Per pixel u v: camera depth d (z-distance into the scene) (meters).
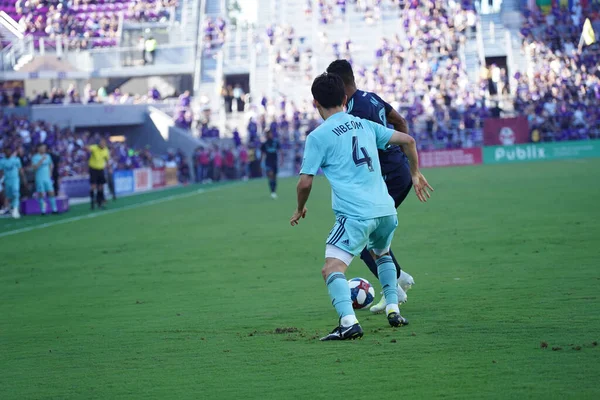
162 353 10.62
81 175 63.56
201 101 90.25
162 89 94.88
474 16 95.06
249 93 95.81
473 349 9.74
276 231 27.56
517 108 83.31
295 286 16.17
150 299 15.56
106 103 85.25
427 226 25.78
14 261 23.14
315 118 86.12
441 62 91.69
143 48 90.81
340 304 10.64
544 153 78.06
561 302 12.52
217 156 78.62
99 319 13.65
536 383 8.15
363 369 9.09
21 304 15.80
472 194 38.28
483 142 79.81
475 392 7.97
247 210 38.06
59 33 94.12
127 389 8.88
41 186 42.00
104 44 93.75
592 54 89.31
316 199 42.69
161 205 45.38
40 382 9.42
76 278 19.14
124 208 44.25
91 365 10.17
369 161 10.73
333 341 10.64
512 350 9.58
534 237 21.27
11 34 91.12
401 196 12.59
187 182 78.38
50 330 12.87
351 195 10.58
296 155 82.31
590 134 80.44
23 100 83.75
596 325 10.72
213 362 9.89
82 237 29.19
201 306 14.41
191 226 31.25
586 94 84.06
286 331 11.57
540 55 90.69
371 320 12.07
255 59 95.56
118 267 20.70
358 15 99.69
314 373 9.05
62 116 83.25
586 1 95.38
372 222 10.59
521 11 100.06
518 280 14.96
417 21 95.81
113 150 69.50
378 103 12.34
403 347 10.04
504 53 93.94
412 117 82.75
